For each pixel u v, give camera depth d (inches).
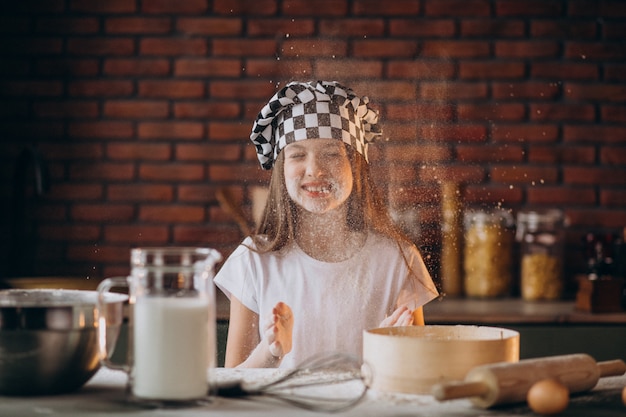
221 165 101.7
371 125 69.3
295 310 65.2
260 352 59.4
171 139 101.8
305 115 64.8
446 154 101.2
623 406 37.5
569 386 38.6
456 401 37.8
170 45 101.7
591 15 102.2
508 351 39.2
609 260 89.4
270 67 101.6
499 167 101.5
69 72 101.6
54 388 38.2
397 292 66.3
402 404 37.0
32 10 101.3
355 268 66.4
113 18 101.5
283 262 66.8
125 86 101.7
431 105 101.0
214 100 101.7
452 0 101.7
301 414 34.9
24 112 101.5
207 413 35.0
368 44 101.4
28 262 100.2
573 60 102.3
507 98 101.9
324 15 101.6
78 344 37.9
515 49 102.0
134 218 101.5
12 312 37.2
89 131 101.7
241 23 101.5
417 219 95.0
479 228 95.7
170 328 35.8
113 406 36.4
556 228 96.3
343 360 50.3
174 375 35.7
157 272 36.2
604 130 102.3
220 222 101.3
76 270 101.0
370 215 67.8
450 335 43.4
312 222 67.2
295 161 65.2
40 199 100.9
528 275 94.2
